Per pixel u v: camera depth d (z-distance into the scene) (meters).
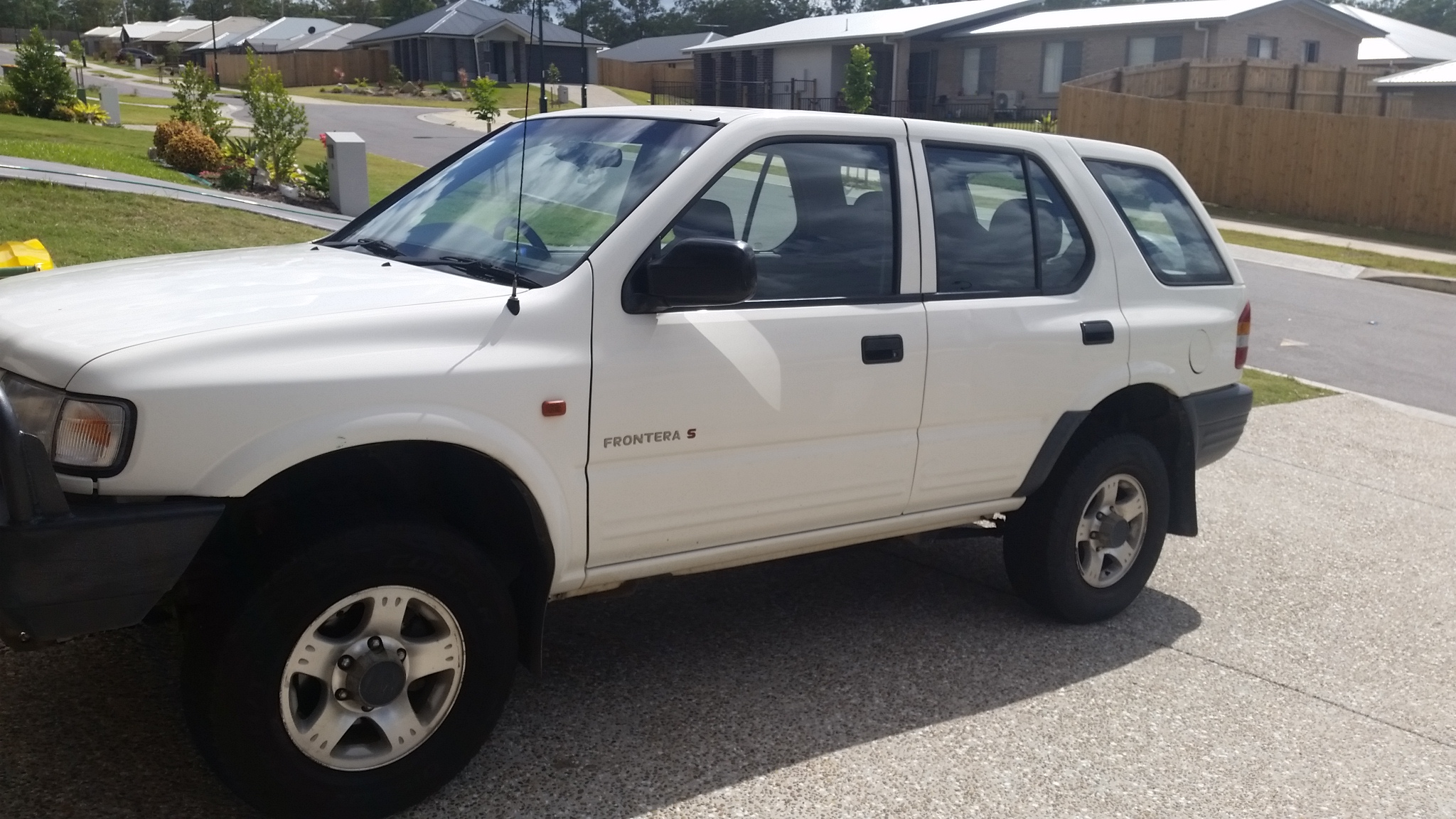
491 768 3.59
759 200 3.93
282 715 3.03
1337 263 20.45
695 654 4.50
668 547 3.83
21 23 113.25
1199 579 5.88
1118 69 30.05
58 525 2.71
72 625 2.78
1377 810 3.79
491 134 4.73
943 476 4.42
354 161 16.48
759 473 3.91
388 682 3.17
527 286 3.54
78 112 26.91
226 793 3.31
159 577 2.84
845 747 3.89
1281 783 3.91
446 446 3.28
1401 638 5.27
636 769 3.65
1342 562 6.27
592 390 3.48
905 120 4.38
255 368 2.96
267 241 11.94
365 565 3.08
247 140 19.39
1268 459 8.38
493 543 3.63
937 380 4.27
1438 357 13.08
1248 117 26.88
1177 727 4.23
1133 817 3.62
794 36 45.28
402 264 3.84
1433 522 7.12
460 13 63.31
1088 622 5.09
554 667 4.31
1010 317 4.49
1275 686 4.66
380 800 3.22
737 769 3.70
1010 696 4.36
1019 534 4.93
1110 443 4.91
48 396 2.88
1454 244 23.70
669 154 3.89
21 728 3.56
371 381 3.09
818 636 4.76
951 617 5.07
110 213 11.41
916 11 45.38
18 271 5.47
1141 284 5.02
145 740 3.54
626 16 95.38
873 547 5.58
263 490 3.12
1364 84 33.09
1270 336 13.77
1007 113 39.00
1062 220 4.83
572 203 3.88
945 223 4.41
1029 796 3.69
